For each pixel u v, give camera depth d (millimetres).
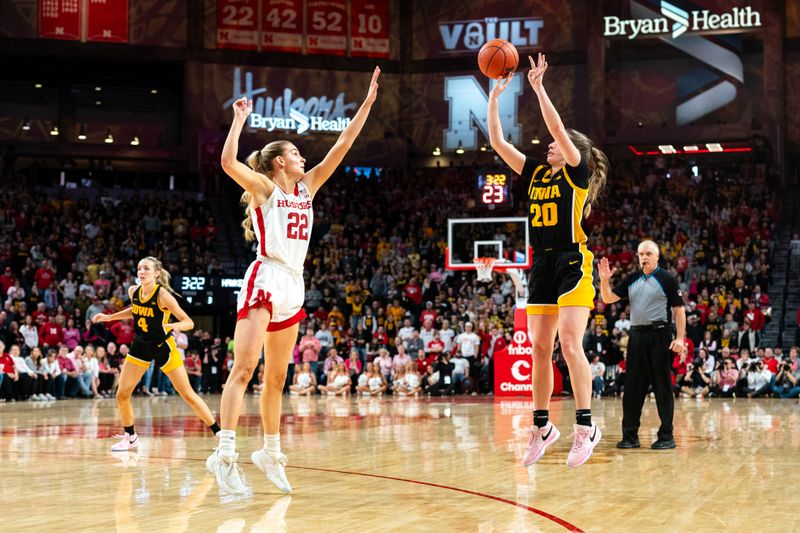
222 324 23641
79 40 28109
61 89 30141
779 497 4992
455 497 5012
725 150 28312
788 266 23312
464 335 20141
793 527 4098
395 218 27531
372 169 29656
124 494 5141
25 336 18719
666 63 29125
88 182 27703
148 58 28625
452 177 28797
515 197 27078
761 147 27484
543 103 5473
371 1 30188
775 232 25016
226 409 4984
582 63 28984
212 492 5223
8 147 26922
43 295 21109
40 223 24375
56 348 18984
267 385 5273
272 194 5117
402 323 22219
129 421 7957
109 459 7023
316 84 29781
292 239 5164
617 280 21516
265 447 5285
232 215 27812
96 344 19859
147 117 30828
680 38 28609
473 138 29750
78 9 28094
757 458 6973
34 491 5258
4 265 22500
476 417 12211
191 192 28109
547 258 5645
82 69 29438
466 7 29844
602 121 28641
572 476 5910
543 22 29312
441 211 27547
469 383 19906
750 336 19391
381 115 30125
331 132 29781
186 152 28969
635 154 29219
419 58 30219
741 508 4625
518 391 18391
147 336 7770
